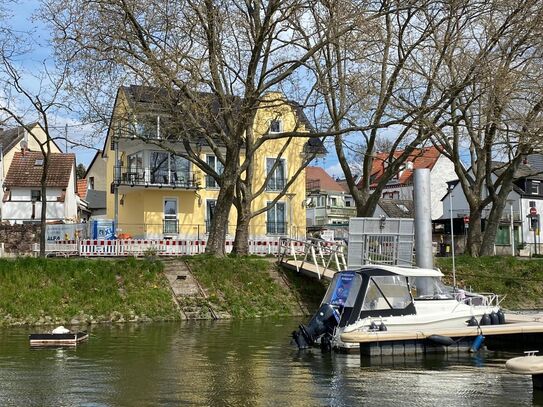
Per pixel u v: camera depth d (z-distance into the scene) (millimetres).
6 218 54188
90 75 23984
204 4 23281
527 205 64625
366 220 23641
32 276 23531
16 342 17438
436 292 17281
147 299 23984
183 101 24109
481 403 10281
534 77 26656
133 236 43031
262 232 46906
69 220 53438
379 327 15461
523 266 32062
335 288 17219
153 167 44906
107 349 16047
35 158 57250
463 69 26125
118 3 22828
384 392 11125
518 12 26000
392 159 28922
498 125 27859
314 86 25266
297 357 14914
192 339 18062
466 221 45969
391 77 25594
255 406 10016
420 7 24078
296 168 48031
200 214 46500
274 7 23406
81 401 10305
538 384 11305
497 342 16828
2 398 10500
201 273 25859
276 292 26234
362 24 22719
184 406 10000
